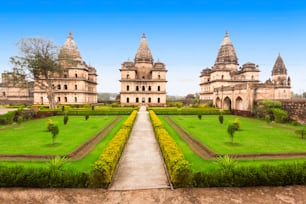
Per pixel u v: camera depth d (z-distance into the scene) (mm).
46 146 15758
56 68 49812
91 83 79500
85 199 8336
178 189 9148
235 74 71312
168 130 23281
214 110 44000
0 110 46250
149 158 13125
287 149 15383
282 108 33906
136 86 72562
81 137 19094
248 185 9414
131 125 22781
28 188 9117
